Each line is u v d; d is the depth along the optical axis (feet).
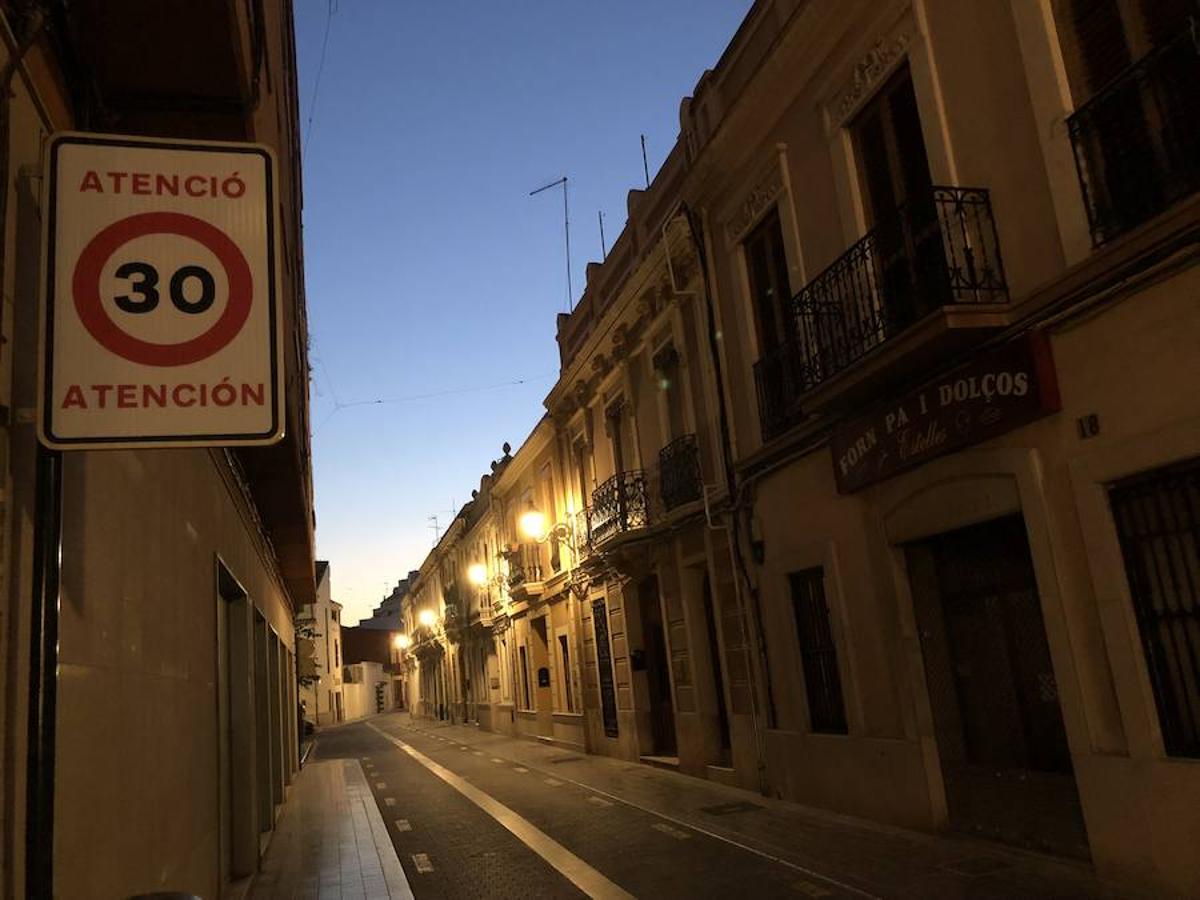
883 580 29.22
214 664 23.26
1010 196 23.50
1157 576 19.74
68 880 9.30
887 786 28.94
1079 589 21.49
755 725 37.68
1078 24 21.72
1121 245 19.65
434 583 150.82
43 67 10.62
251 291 9.30
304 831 40.42
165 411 8.82
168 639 16.11
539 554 76.69
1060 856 22.89
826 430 31.73
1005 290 23.57
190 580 19.22
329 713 195.11
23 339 9.40
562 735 71.26
